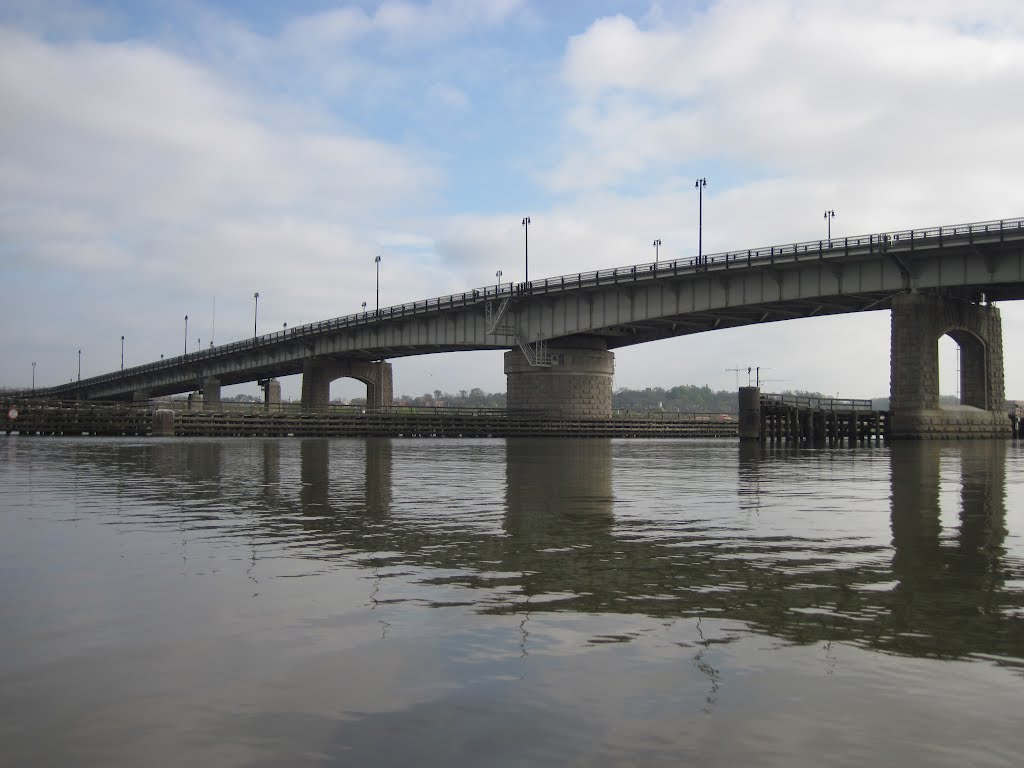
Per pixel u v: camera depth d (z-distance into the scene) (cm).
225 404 12456
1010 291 7888
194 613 893
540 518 1742
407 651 754
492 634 809
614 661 723
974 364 8231
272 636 802
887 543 1382
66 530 1528
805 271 7781
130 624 845
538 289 9794
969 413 7738
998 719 593
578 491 2417
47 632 813
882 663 715
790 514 1811
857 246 7288
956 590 1007
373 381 13962
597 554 1277
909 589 1014
